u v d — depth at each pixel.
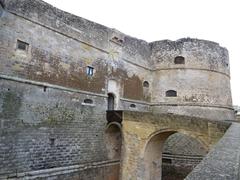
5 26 13.80
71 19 18.30
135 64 25.44
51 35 16.59
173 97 26.52
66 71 17.45
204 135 14.70
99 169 18.52
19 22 14.62
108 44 21.77
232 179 3.42
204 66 26.62
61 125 16.55
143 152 17.16
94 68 19.98
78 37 18.67
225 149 5.50
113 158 20.38
